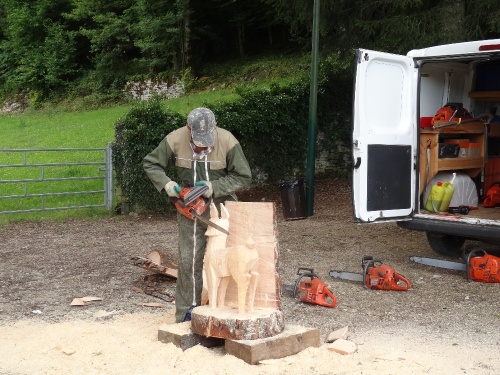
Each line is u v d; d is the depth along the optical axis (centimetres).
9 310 599
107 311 594
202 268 503
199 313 461
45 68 3428
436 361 462
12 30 3519
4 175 1509
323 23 1379
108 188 1208
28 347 478
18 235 1006
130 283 703
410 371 436
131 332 512
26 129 2552
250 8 3005
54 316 578
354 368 438
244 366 432
